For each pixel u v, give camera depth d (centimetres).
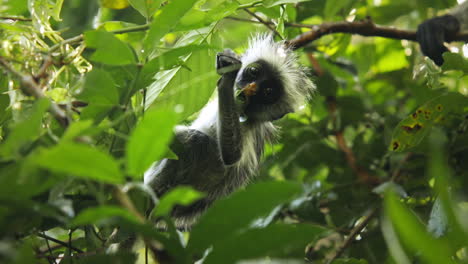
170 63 559
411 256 363
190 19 649
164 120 295
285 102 1002
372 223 864
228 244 321
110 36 452
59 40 619
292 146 983
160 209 312
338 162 966
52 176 338
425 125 711
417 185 813
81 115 456
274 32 875
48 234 718
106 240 536
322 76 1002
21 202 338
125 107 473
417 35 938
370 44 1131
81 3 776
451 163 778
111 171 293
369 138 1038
